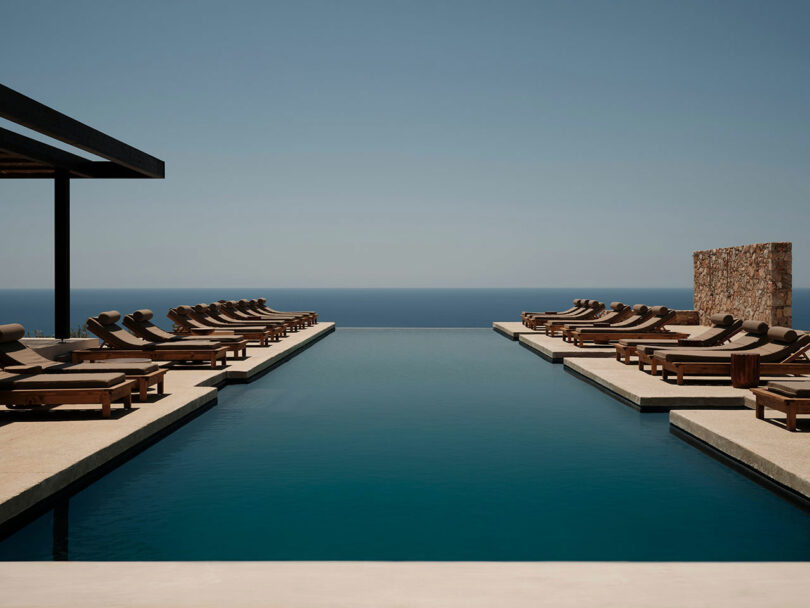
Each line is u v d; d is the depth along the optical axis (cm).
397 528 351
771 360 702
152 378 624
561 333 1430
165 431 557
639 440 546
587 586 250
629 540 336
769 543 332
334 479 438
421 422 614
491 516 370
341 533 344
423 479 438
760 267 1339
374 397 744
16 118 615
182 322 1157
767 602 236
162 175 982
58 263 890
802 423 523
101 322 816
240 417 636
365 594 243
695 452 509
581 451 511
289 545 329
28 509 358
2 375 550
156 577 260
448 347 1317
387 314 7962
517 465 472
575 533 345
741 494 409
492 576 260
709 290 1623
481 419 628
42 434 476
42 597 241
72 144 731
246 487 421
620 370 846
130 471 457
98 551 321
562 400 725
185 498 400
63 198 890
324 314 8056
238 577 260
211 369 830
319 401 719
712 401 645
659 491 414
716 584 253
